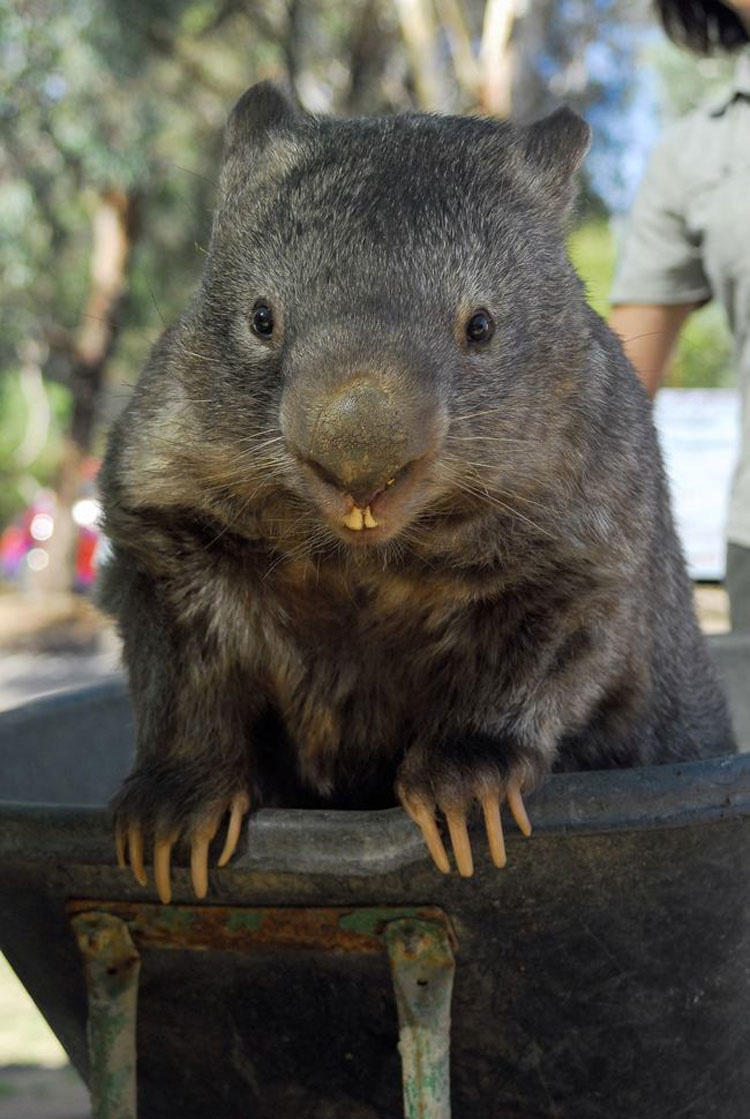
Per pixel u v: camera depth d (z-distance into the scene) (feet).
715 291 5.58
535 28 16.51
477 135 3.59
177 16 20.59
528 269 3.46
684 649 4.15
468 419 3.30
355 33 20.92
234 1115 3.45
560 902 3.10
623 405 3.69
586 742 3.67
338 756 3.70
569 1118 3.35
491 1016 3.21
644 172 5.72
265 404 3.32
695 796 3.00
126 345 27.37
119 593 3.59
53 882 3.23
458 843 3.05
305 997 3.23
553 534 3.43
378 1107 3.33
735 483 5.52
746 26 5.59
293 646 3.57
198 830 3.18
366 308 3.15
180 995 3.29
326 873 3.03
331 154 3.44
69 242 27.02
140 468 3.48
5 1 19.71
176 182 23.73
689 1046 3.32
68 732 4.31
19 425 45.11
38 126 21.45
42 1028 7.31
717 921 3.20
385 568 3.44
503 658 3.48
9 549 33.71
